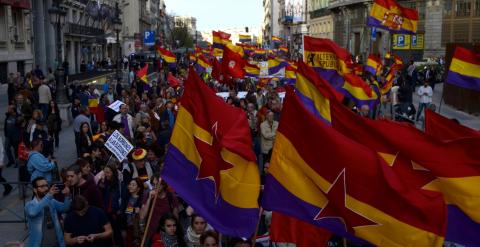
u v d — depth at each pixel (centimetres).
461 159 559
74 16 5775
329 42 1241
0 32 3638
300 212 577
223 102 659
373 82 1948
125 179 980
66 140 2064
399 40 6362
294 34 11038
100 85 3259
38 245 775
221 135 642
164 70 4297
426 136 564
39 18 4459
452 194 566
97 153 1143
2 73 3622
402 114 1934
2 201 1244
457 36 6119
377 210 543
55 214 786
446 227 532
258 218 626
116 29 3381
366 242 553
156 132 1595
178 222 720
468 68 1213
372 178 542
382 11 1980
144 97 2064
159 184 682
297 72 775
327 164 557
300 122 568
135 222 846
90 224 748
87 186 873
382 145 576
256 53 4812
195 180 660
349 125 591
